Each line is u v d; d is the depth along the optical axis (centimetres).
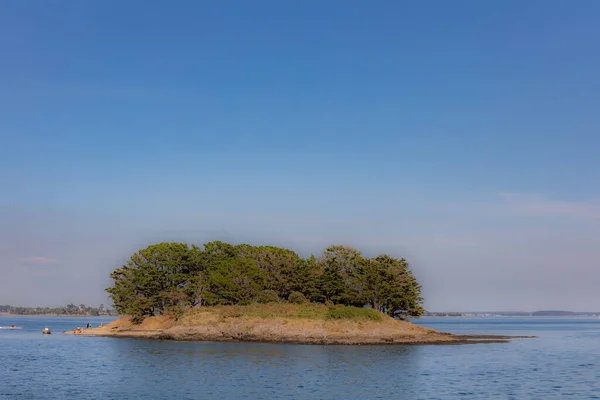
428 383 5722
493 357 8419
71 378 5947
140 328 13100
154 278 13250
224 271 12788
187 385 5494
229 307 11962
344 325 10844
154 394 5022
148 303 13125
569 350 10156
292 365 7056
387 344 10406
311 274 12719
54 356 8175
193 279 13125
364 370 6644
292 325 10819
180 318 12006
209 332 11156
